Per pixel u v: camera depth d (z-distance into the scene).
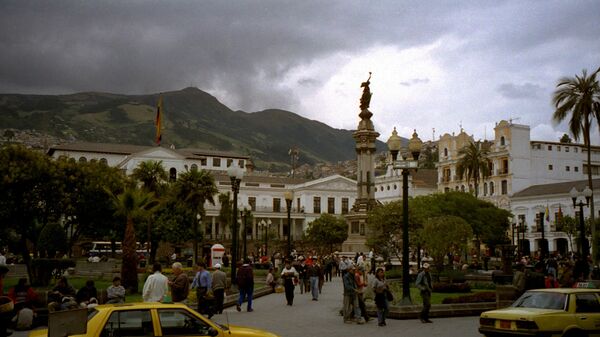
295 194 106.31
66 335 9.68
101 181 39.41
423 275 19.47
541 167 86.44
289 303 25.48
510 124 85.31
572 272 23.81
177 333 10.27
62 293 19.62
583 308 13.29
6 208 36.88
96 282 36.66
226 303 24.20
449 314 20.81
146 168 52.97
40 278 32.91
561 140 97.56
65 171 38.84
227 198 82.00
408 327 18.17
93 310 10.30
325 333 16.89
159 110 92.56
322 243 81.69
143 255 59.62
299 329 17.75
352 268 19.58
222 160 110.69
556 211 75.56
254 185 104.12
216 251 37.50
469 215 58.25
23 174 35.75
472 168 75.38
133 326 10.04
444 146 99.25
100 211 40.94
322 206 104.44
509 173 84.44
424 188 104.44
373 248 44.50
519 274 20.92
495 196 86.44
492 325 13.42
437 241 33.00
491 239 60.72
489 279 34.66
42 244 37.78
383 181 110.50
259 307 24.70
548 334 12.70
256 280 39.78
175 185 54.78
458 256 49.69
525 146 85.81
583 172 89.00
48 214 39.12
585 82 42.56
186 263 59.56
